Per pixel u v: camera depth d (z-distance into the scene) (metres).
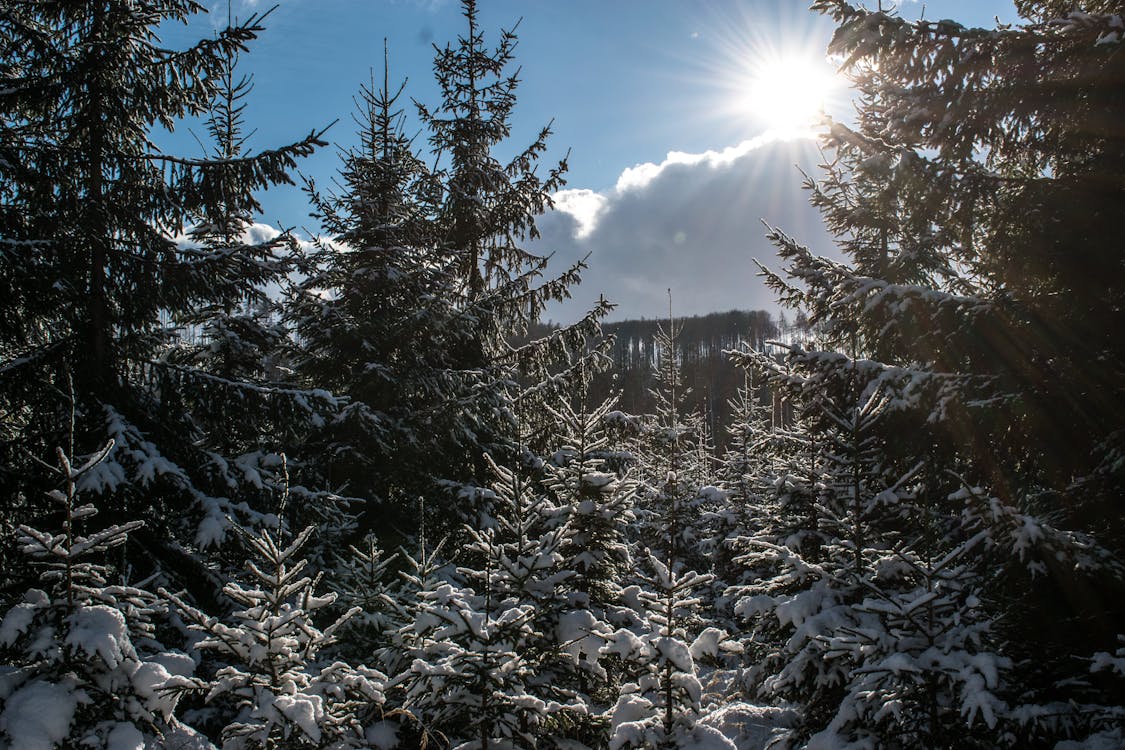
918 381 6.70
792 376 8.11
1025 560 5.77
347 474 11.62
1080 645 5.80
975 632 5.58
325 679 5.48
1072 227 6.55
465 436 12.84
